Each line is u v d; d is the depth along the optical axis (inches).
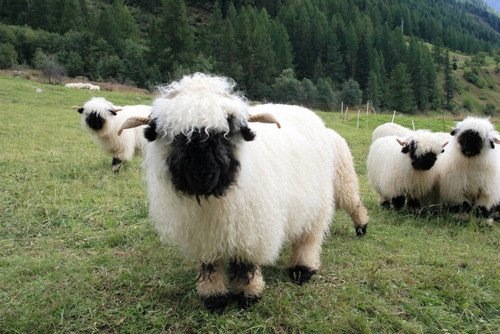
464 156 117.9
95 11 1560.0
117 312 63.4
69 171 146.8
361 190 154.6
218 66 1028.5
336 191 88.4
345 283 72.3
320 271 76.5
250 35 1071.0
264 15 1414.9
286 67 1184.2
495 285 74.2
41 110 310.5
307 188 70.4
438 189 128.8
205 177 50.5
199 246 60.3
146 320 61.6
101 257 80.6
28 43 1049.5
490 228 117.0
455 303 68.5
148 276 72.7
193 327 60.4
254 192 58.5
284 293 67.9
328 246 89.4
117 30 1109.1
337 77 1291.8
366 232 100.3
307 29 1343.5
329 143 80.1
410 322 63.4
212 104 52.1
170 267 75.9
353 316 62.2
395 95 1227.9
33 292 68.9
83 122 165.9
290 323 60.7
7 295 68.3
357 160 207.2
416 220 117.6
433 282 73.8
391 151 131.3
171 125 51.9
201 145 50.8
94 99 168.1
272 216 61.4
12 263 79.1
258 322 60.9
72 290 68.8
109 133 163.5
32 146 189.9
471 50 2511.1
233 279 64.0
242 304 63.9
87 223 101.1
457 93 1606.8
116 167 157.3
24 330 60.2
